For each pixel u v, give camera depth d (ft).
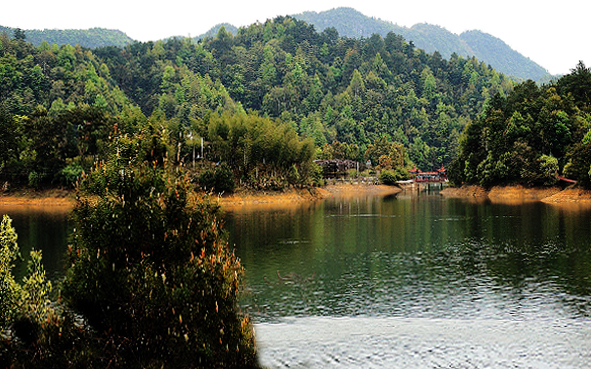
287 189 475.31
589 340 96.32
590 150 394.73
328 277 148.97
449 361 87.66
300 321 109.29
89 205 68.23
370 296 128.88
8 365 62.13
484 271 154.81
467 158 565.12
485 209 361.30
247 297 128.06
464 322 107.45
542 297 125.29
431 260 172.96
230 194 431.84
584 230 234.58
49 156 426.51
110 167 69.36
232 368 63.00
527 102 536.83
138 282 63.16
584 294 127.24
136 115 462.60
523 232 233.55
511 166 488.02
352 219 307.58
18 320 68.44
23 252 185.47
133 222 66.18
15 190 420.36
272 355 90.33
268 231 250.78
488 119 558.97
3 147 422.00
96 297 63.31
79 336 64.08
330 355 90.53
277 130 490.49
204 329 63.00
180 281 64.28
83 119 439.22
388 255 183.01
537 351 91.86
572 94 562.66
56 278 143.64
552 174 448.24
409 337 99.09
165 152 72.54
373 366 85.51
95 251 65.46
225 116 492.95
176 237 66.59
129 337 62.59
